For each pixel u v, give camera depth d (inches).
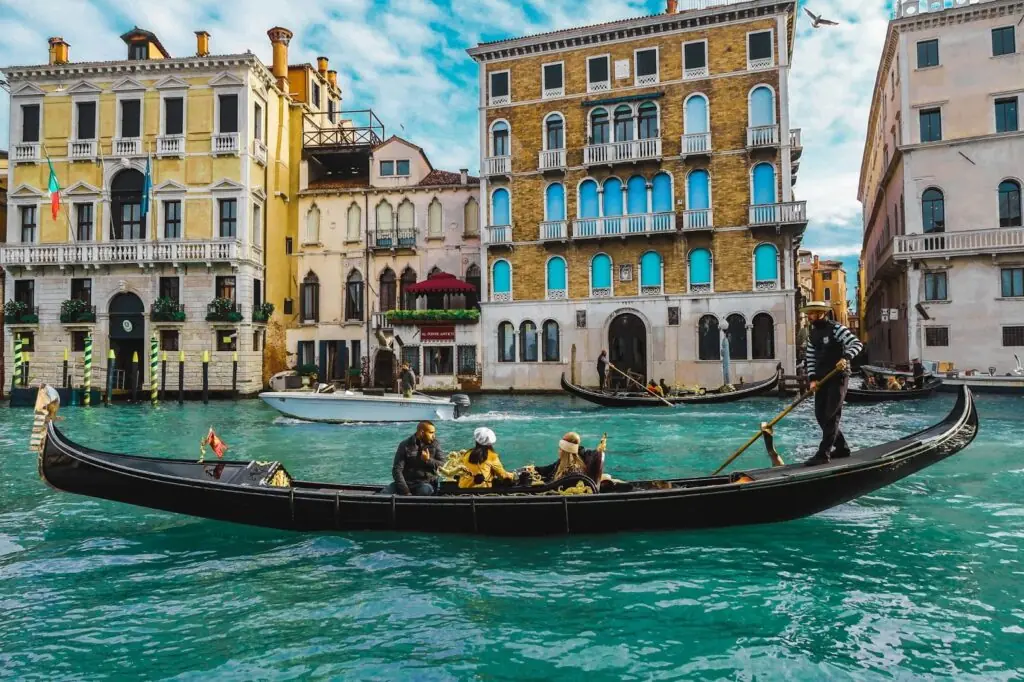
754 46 959.0
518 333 1054.4
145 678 157.5
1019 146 922.1
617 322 1024.9
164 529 277.1
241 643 175.0
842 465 250.7
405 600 199.9
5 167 1247.5
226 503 260.2
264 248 1119.6
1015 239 905.5
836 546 243.9
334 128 1266.0
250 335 1053.8
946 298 949.2
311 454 487.5
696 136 974.4
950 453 269.7
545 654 167.2
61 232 1068.5
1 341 1096.2
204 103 1059.3
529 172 1060.5
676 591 204.2
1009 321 912.9
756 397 887.7
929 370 946.1
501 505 249.0
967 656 163.0
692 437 539.5
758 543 247.1
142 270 1054.4
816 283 2456.9
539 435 563.5
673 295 981.8
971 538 252.8
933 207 969.5
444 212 1146.7
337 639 176.4
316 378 1071.6
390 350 1136.2
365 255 1163.3
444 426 632.4
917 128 980.6
